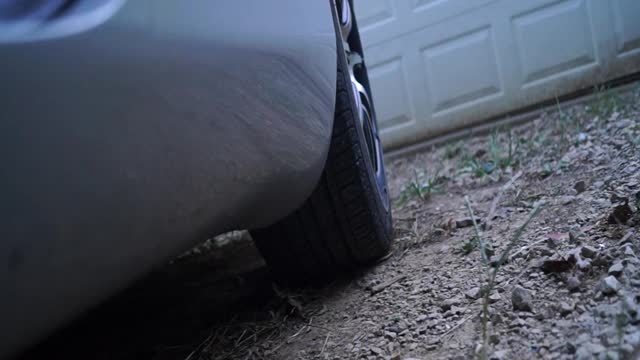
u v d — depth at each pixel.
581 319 1.01
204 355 1.39
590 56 4.18
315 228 1.56
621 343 0.88
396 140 4.73
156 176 0.69
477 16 4.38
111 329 1.74
